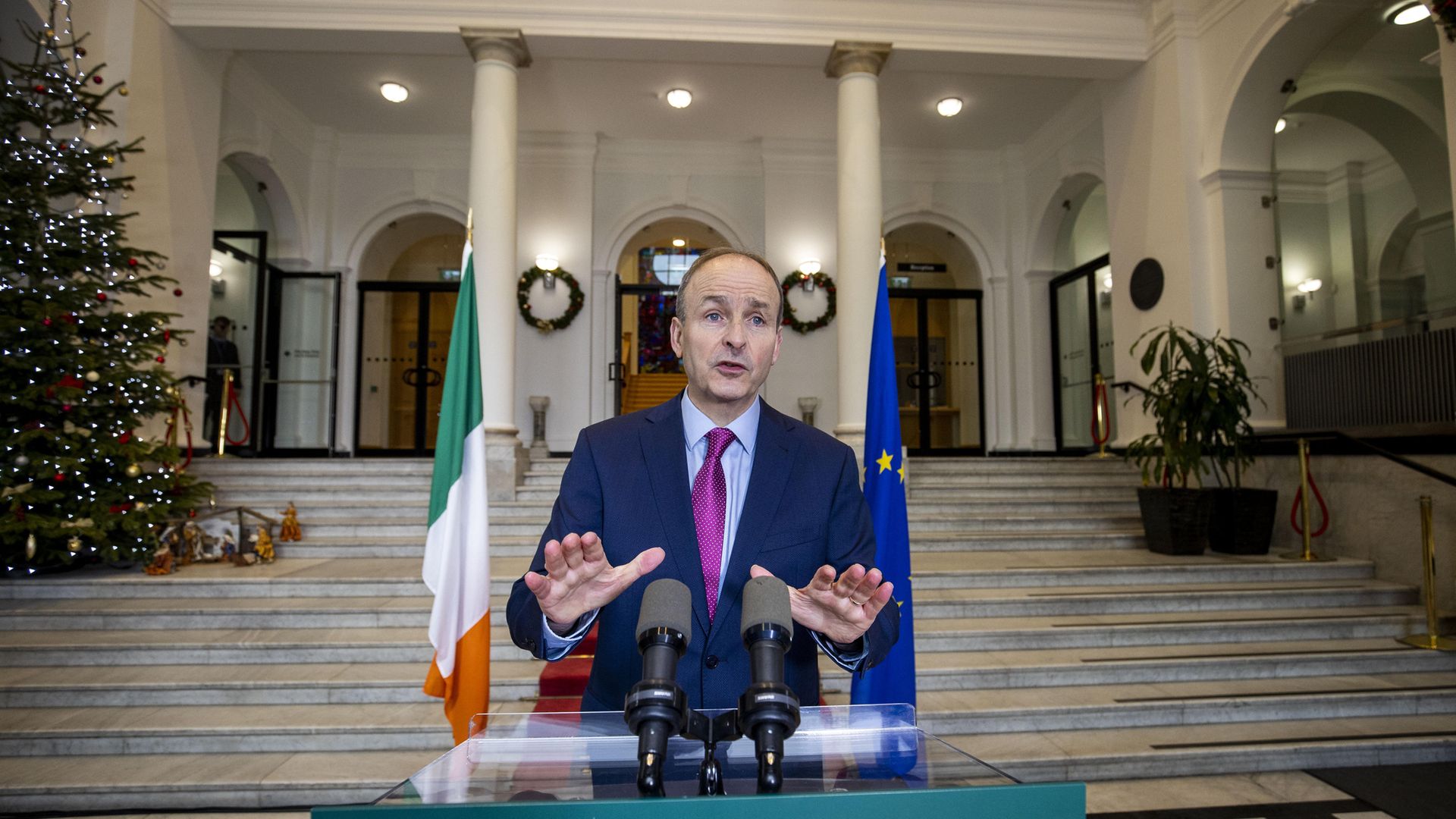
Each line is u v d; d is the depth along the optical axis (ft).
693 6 22.44
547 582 2.95
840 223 22.58
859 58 22.65
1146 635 14.33
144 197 20.90
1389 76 21.43
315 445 30.83
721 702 3.83
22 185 16.12
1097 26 23.80
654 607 2.64
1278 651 13.84
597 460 4.30
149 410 17.31
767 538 4.06
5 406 15.61
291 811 10.30
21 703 12.17
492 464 20.74
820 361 32.24
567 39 22.25
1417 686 12.96
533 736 2.78
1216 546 19.31
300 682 12.39
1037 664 13.20
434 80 27.66
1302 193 21.95
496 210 21.45
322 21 21.76
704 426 4.38
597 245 32.45
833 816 2.23
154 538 16.63
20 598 15.21
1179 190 22.57
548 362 31.40
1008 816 2.30
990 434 33.63
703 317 4.09
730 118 30.63
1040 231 32.55
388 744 11.46
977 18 23.26
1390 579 16.84
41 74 16.65
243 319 28.60
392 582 15.70
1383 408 18.20
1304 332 21.13
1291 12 19.13
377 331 34.14
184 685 12.32
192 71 22.77
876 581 3.05
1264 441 19.86
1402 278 19.72
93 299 16.35
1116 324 25.34
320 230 31.68
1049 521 20.80
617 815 2.18
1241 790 10.73
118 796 10.26
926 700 12.50
